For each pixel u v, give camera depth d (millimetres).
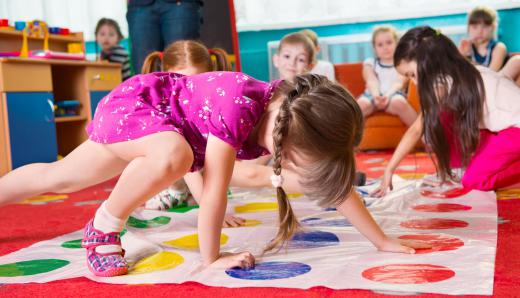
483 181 1942
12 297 995
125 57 4156
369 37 4340
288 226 1140
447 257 1109
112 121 1162
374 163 2984
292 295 928
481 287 917
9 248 1424
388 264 1079
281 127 1009
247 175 1742
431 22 4242
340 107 1001
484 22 3756
